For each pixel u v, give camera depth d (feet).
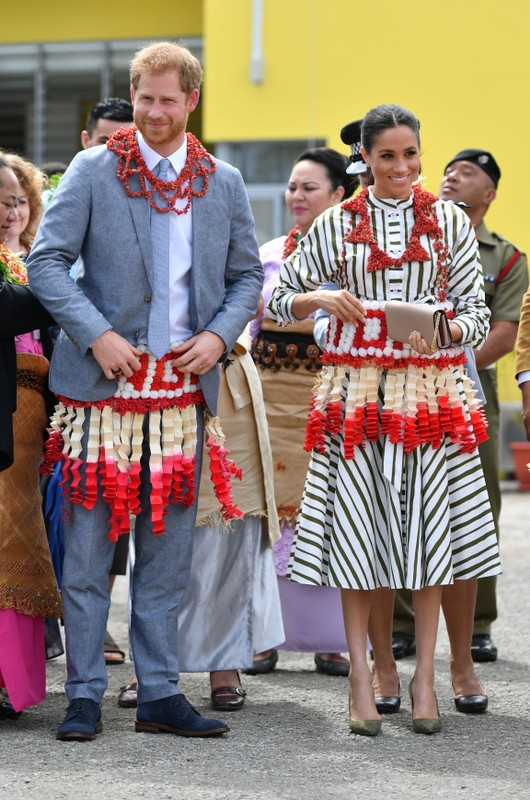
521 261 56.34
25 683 41.04
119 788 34.81
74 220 39.70
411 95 131.44
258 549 46.88
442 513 41.32
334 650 51.11
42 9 156.25
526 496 118.83
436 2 130.52
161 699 40.63
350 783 35.81
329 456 42.16
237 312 41.19
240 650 45.29
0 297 40.01
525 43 129.08
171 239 40.27
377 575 41.55
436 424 41.16
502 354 55.06
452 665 45.19
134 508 40.04
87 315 38.88
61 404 40.60
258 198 137.80
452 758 38.58
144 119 39.55
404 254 41.24
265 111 135.13
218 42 135.74
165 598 41.32
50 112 162.20
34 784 35.06
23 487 41.83
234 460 46.11
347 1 132.46
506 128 129.59
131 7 154.30
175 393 40.16
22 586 41.04
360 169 47.67
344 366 41.73
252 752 38.81
